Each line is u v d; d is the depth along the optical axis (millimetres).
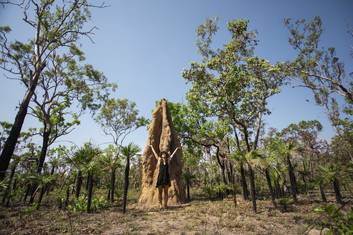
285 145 17828
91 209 15695
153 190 20312
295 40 22453
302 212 13164
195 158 31625
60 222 11234
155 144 22516
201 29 22453
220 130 26031
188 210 14312
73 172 13875
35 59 24234
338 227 3246
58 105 28578
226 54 20984
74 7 24797
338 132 20484
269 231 9711
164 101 24375
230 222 10984
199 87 22328
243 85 21375
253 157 15219
